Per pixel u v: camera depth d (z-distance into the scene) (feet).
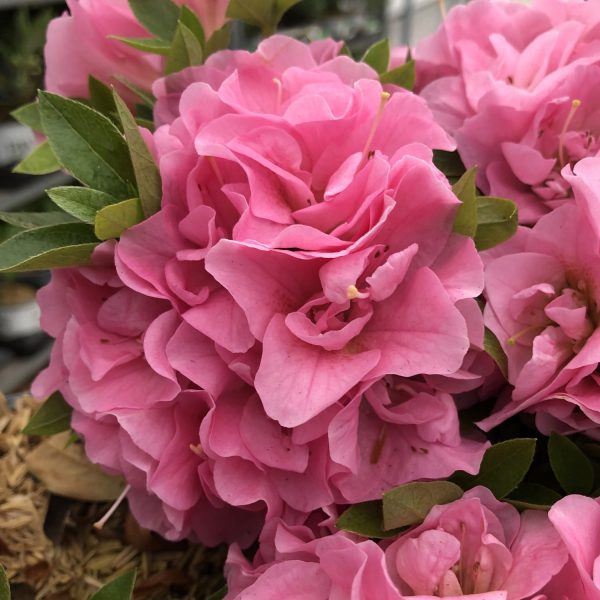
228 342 0.58
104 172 0.66
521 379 0.59
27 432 0.77
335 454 0.57
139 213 0.61
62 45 0.80
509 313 0.64
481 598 0.49
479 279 0.58
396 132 0.63
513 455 0.61
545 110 0.69
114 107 0.80
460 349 0.55
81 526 0.87
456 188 0.60
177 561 0.84
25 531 0.84
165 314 0.61
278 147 0.59
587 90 0.70
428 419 0.61
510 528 0.58
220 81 0.70
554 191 0.69
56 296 0.70
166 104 0.73
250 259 0.57
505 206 0.64
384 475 0.61
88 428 0.69
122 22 0.80
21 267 0.60
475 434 0.67
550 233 0.64
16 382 2.02
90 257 0.63
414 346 0.56
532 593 0.52
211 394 0.59
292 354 0.57
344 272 0.54
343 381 0.55
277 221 0.58
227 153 0.57
